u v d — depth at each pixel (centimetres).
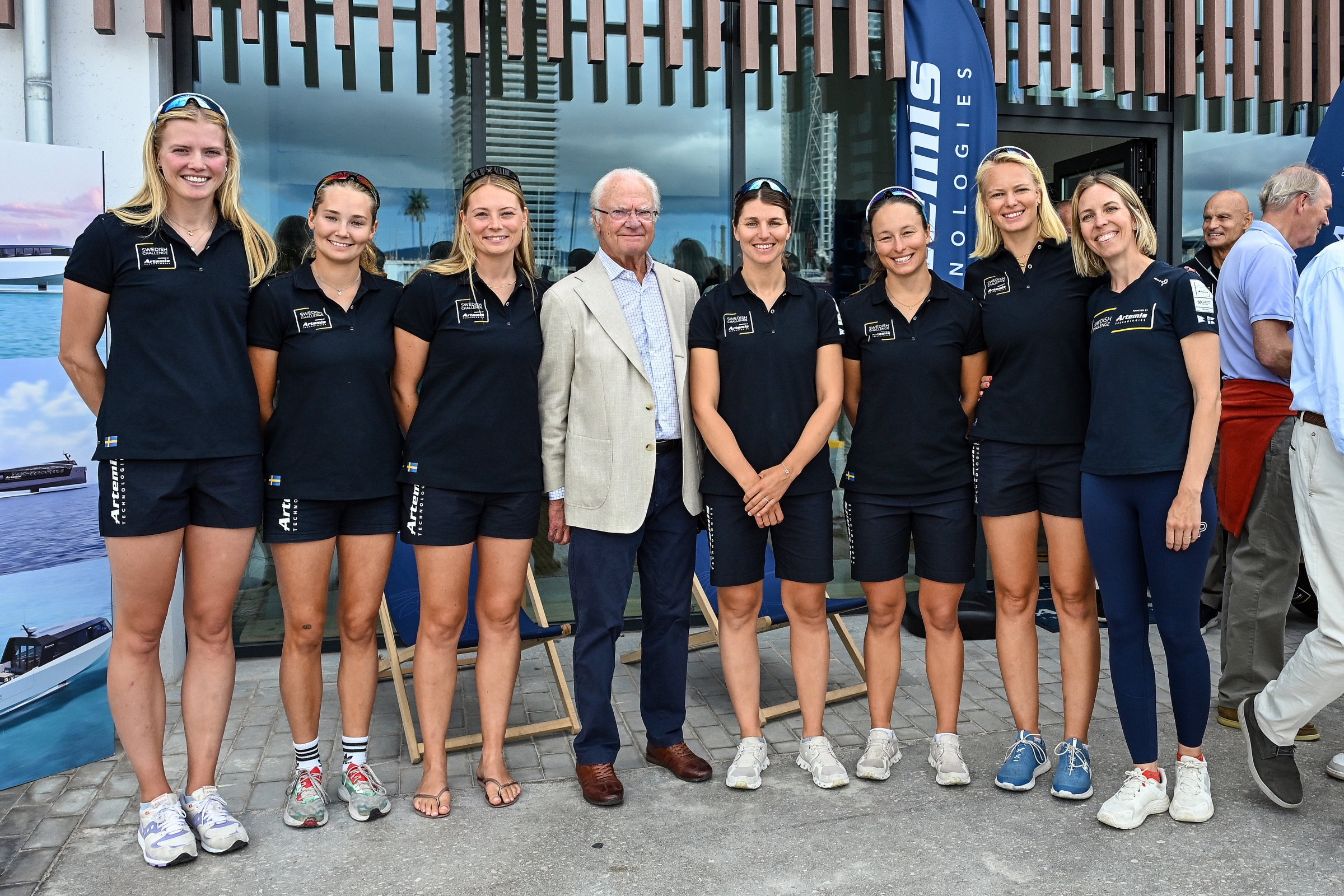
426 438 286
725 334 303
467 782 317
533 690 407
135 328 256
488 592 299
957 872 256
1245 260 342
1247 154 563
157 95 407
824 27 472
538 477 298
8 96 383
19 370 309
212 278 263
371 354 279
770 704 387
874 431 307
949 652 314
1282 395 340
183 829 266
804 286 310
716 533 310
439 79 462
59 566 319
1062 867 257
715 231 500
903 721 365
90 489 325
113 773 323
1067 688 304
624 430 297
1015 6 511
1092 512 281
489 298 288
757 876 255
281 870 260
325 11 447
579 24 476
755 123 500
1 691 307
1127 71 504
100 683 331
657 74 488
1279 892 243
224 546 269
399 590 372
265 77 443
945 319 304
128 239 256
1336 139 487
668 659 320
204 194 259
